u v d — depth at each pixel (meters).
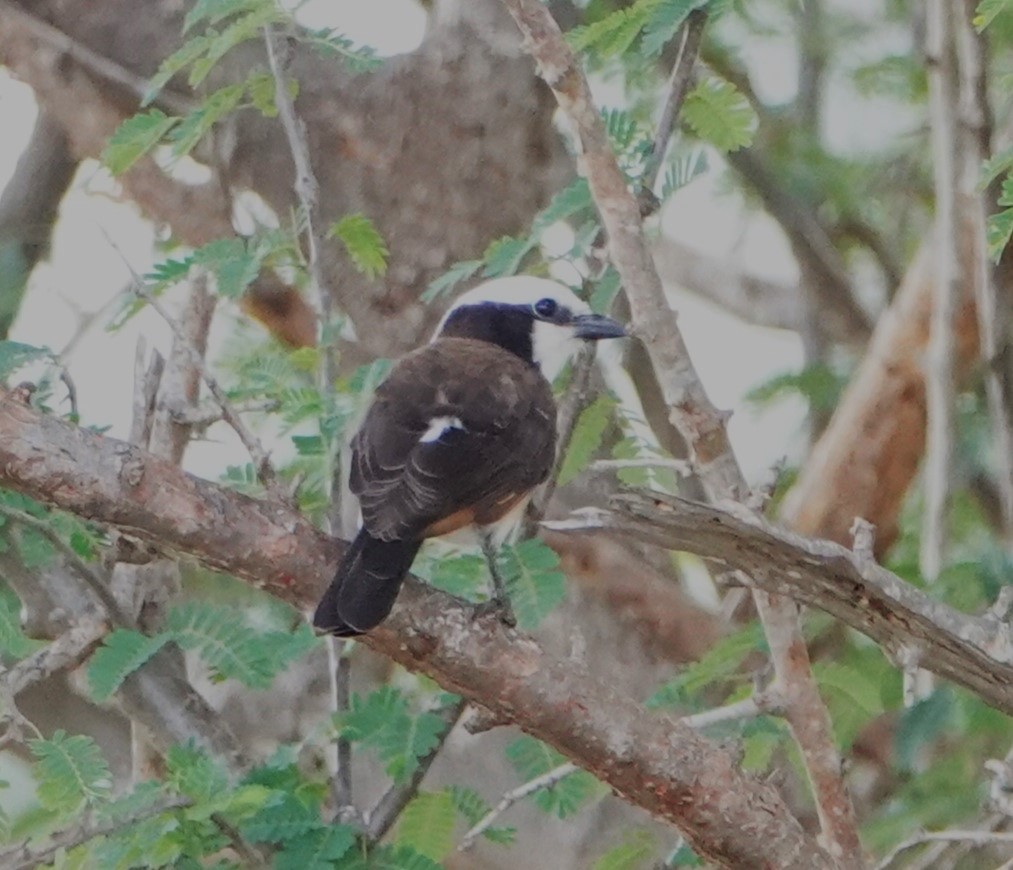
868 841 12.24
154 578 11.29
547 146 15.58
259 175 15.25
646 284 9.19
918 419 14.95
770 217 18.80
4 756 12.98
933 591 11.88
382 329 15.30
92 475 8.00
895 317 14.81
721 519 8.48
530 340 11.81
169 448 11.48
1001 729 11.25
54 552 10.83
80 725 15.36
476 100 15.36
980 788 12.03
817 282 17.86
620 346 15.70
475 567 10.38
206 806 9.22
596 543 15.02
